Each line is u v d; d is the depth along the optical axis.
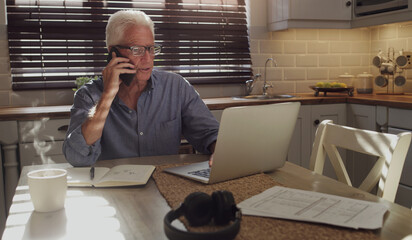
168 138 1.79
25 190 1.16
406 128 2.58
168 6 3.28
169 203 1.01
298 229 0.82
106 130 1.71
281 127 1.26
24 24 2.92
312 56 3.70
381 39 3.68
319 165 1.53
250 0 3.49
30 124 2.44
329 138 1.51
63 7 3.05
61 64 3.01
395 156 1.24
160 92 1.79
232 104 2.84
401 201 2.63
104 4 3.11
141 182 1.16
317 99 3.02
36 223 0.90
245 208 0.93
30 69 2.97
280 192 1.03
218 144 1.11
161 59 3.28
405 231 0.81
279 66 3.61
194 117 1.82
